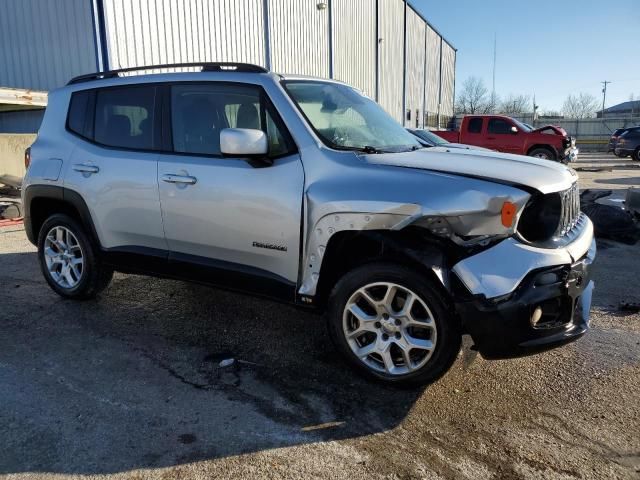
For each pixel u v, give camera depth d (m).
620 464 2.39
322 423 2.71
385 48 29.55
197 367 3.33
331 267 3.12
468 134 17.95
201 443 2.54
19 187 10.12
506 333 2.63
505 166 3.03
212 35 13.70
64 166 4.16
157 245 3.80
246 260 3.41
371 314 3.07
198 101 3.60
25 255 6.05
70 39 11.10
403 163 3.02
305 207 3.08
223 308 4.37
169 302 4.50
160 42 12.01
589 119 40.75
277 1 17.12
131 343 3.68
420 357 2.95
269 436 2.60
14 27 11.96
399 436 2.61
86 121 4.15
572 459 2.43
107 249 4.08
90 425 2.67
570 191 3.14
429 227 2.76
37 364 3.34
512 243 2.69
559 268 2.72
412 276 2.81
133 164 3.79
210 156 3.50
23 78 12.02
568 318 2.80
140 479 2.28
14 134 11.47
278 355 3.51
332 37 22.08
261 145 3.06
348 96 3.97
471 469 2.36
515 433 2.63
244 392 3.02
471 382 3.13
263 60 16.38
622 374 3.23
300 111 3.26
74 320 4.08
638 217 8.11
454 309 2.77
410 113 35.84
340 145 3.22
